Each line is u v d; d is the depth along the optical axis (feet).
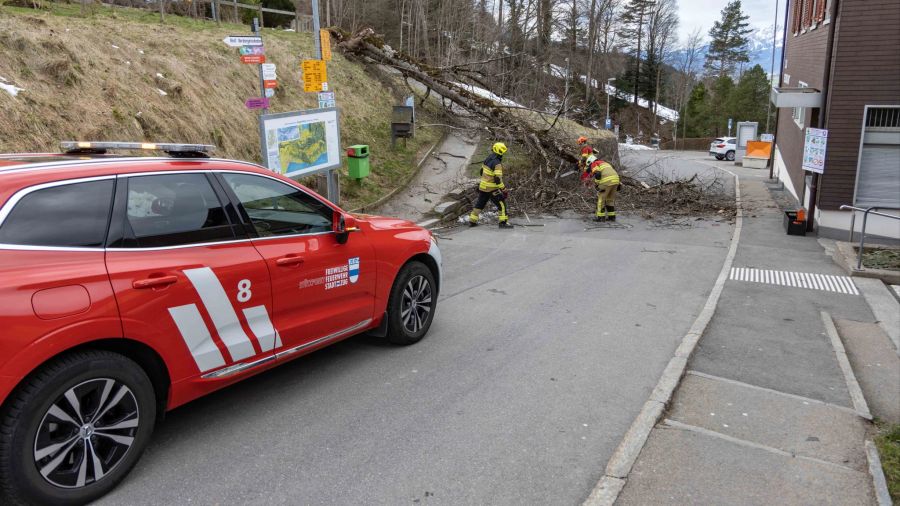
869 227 40.57
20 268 9.47
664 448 12.97
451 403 14.98
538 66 112.88
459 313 22.70
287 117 30.07
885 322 23.66
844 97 39.68
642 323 22.21
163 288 11.22
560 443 13.17
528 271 30.04
